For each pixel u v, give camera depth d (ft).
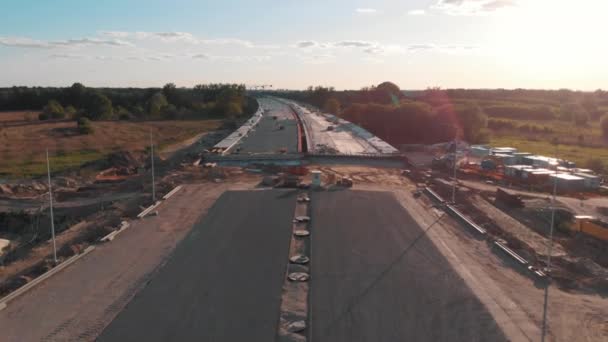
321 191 142.72
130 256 90.22
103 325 64.39
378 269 83.41
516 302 71.97
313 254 89.97
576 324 65.57
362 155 206.59
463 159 224.12
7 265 92.89
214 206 125.29
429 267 84.69
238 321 64.90
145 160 217.56
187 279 78.69
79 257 89.66
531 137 333.42
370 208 123.54
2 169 202.80
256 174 173.78
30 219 132.98
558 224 120.67
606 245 104.17
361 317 66.08
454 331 62.75
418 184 157.69
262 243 96.12
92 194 151.84
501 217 121.29
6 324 64.95
